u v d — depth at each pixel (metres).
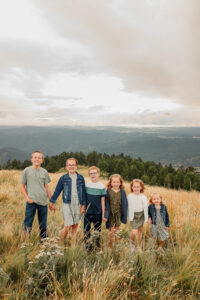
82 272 2.49
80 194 3.88
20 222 4.39
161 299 2.20
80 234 3.83
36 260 2.54
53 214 5.23
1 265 2.45
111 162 73.50
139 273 2.64
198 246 3.47
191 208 5.96
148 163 81.31
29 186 3.84
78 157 85.31
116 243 3.38
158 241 4.02
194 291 2.50
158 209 4.04
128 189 10.01
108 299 2.09
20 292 2.05
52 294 2.03
